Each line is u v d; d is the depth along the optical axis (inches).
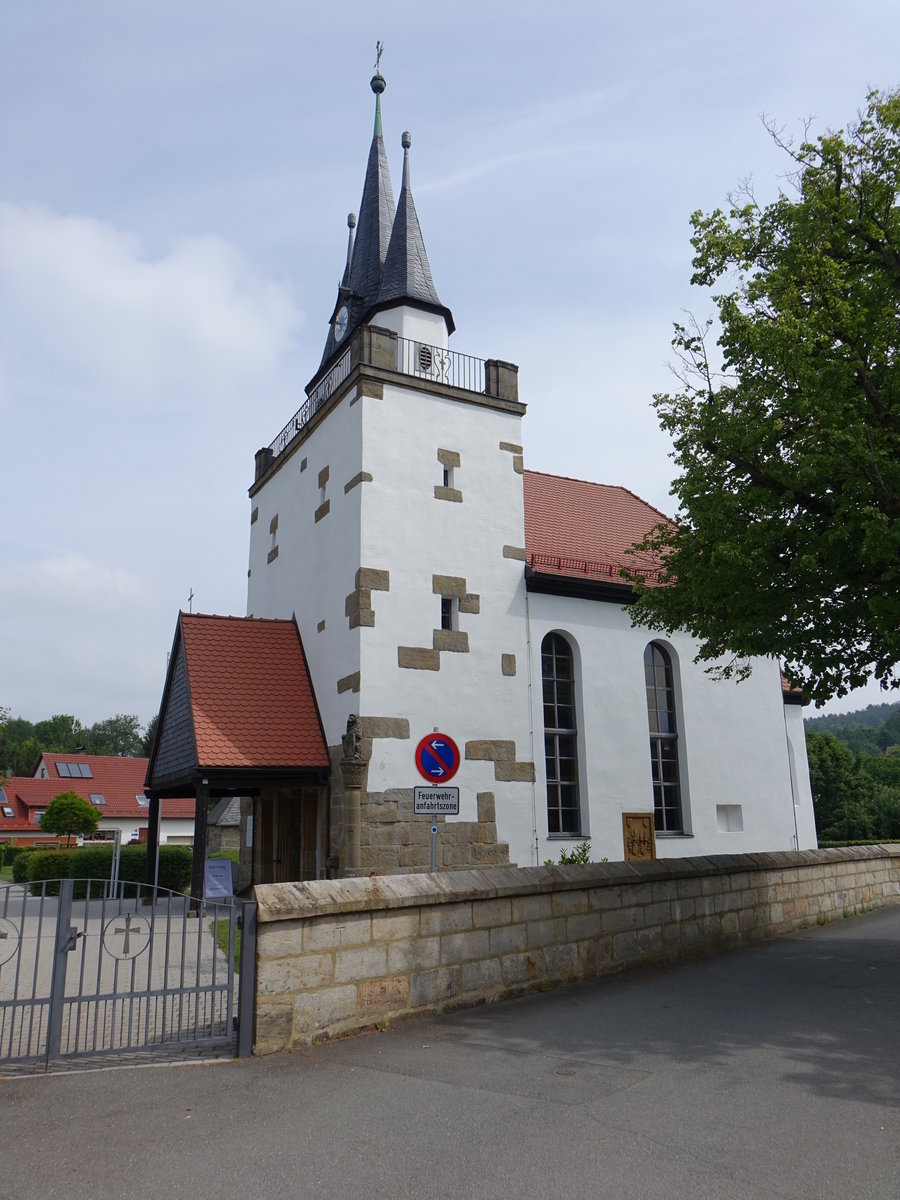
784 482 453.7
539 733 729.0
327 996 298.4
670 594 526.6
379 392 715.4
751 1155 191.6
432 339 878.4
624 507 1017.5
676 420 508.1
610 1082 245.4
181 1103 231.9
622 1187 176.1
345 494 712.4
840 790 1569.9
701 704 848.3
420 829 654.5
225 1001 355.3
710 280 517.3
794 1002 344.8
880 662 466.0
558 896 394.0
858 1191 173.5
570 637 777.6
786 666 476.7
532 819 707.4
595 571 804.0
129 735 5152.6
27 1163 193.0
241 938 285.7
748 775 861.8
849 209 467.5
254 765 652.7
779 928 543.8
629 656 804.0
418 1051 282.8
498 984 359.3
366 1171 186.1
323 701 708.7
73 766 2544.3
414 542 702.5
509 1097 233.6
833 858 618.2
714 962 442.9
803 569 440.1
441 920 340.8
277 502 872.9
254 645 750.5
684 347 518.6
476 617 719.7
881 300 451.2
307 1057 276.7
